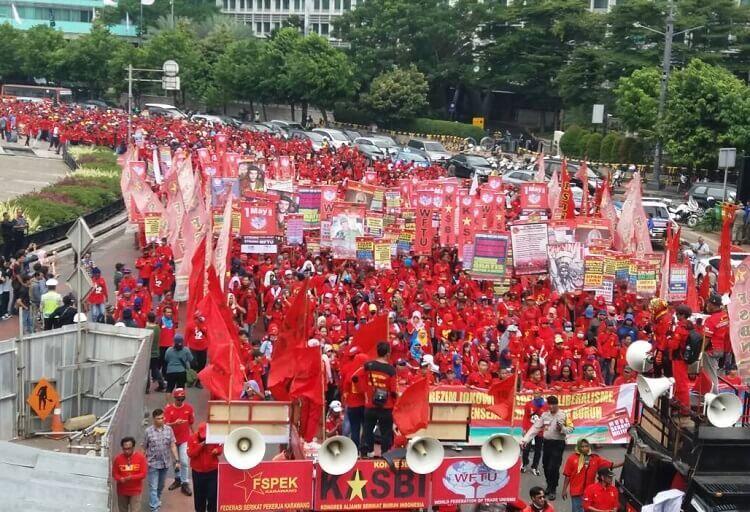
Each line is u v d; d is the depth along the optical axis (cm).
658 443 1548
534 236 3094
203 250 2191
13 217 3966
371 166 5888
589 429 2231
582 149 7994
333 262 3288
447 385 1991
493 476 1402
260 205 3278
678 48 7862
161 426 1758
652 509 1389
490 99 10356
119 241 4500
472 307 2744
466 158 6912
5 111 8106
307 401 1497
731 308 1595
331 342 2398
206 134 7075
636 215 3388
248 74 10025
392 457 1369
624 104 7300
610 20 8481
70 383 2211
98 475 1540
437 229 3600
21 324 2197
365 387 1498
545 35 9338
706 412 1457
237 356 1659
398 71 9762
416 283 2939
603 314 2809
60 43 11706
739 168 5788
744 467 1442
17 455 1545
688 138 6231
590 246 3219
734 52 8100
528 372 2333
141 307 2647
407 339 2453
